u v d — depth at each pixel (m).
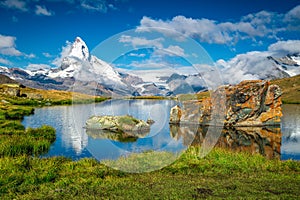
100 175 11.30
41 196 8.67
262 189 9.09
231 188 9.21
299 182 10.08
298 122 36.81
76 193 8.98
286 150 19.67
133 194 8.70
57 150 19.50
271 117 33.50
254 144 21.91
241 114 32.66
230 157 14.05
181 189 9.11
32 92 118.31
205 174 11.48
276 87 33.97
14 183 9.88
